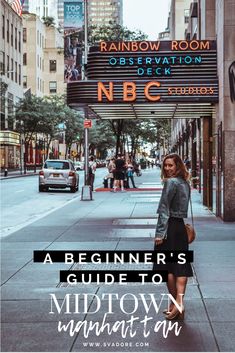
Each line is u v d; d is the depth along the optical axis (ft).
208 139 70.64
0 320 21.72
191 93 56.08
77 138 295.69
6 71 227.40
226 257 34.55
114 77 56.90
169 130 235.20
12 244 41.14
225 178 53.26
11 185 135.64
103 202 80.38
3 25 239.50
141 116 72.79
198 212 63.41
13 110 237.66
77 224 53.42
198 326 20.61
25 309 23.25
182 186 21.33
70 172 110.32
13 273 30.58
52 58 391.04
